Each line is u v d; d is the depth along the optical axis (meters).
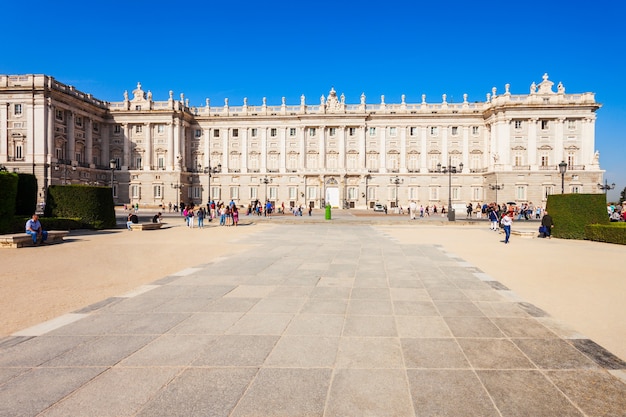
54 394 5.68
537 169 75.38
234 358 6.91
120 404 5.40
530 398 5.64
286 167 87.12
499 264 17.19
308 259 17.73
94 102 80.38
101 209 34.50
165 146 83.88
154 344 7.54
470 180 83.06
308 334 8.13
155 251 20.61
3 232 26.36
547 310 10.19
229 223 41.91
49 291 11.98
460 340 7.89
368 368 6.57
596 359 7.00
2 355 7.02
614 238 25.47
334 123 85.38
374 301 10.72
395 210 72.69
